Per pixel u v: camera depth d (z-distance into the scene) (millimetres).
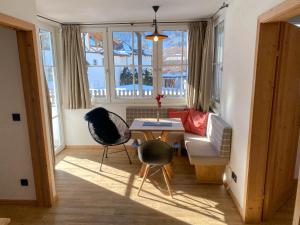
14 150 2729
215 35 4215
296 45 2418
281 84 2270
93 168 3912
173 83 4699
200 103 4367
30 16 2365
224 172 3357
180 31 4477
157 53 4586
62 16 3822
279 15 1784
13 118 2631
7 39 2432
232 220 2584
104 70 4707
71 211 2768
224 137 3066
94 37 4574
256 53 2178
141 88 4766
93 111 3918
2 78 2523
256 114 2266
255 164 2369
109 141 3848
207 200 2961
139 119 4012
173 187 3277
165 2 3123
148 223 2545
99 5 3193
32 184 2822
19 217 2670
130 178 3555
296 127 2869
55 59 4465
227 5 3193
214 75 4344
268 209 2537
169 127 3453
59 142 4723
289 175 2965
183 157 4332
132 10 3547
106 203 2918
